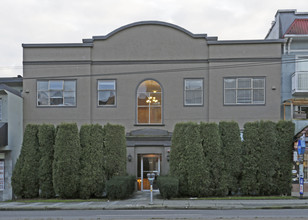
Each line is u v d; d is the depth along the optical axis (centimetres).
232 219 1046
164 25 2019
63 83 2009
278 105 1955
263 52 1978
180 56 2009
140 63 2019
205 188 1570
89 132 1642
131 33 2028
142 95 2019
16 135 1906
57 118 1998
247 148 1625
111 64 2019
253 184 1599
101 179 1612
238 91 1975
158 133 1966
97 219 1070
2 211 1312
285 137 1636
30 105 2006
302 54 1988
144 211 1252
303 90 1900
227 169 1603
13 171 1683
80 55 2014
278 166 1606
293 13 2220
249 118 1959
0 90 1791
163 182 1533
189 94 2002
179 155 1614
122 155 1677
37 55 2017
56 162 1596
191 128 1612
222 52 1988
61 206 1356
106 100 2017
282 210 1250
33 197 1688
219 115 1970
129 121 2002
